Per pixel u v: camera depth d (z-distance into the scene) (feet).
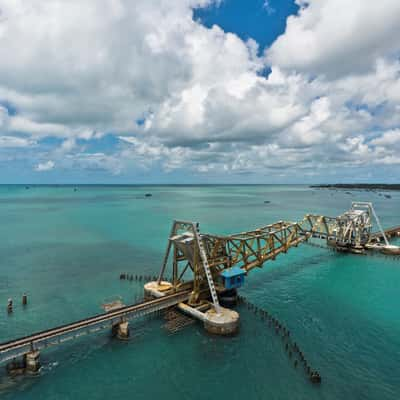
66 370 86.12
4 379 81.71
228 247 137.49
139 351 95.40
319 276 171.42
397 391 79.00
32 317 117.91
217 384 81.30
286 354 94.48
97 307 127.54
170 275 170.09
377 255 219.20
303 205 647.15
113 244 248.32
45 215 433.89
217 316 107.45
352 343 101.35
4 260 197.47
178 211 509.76
